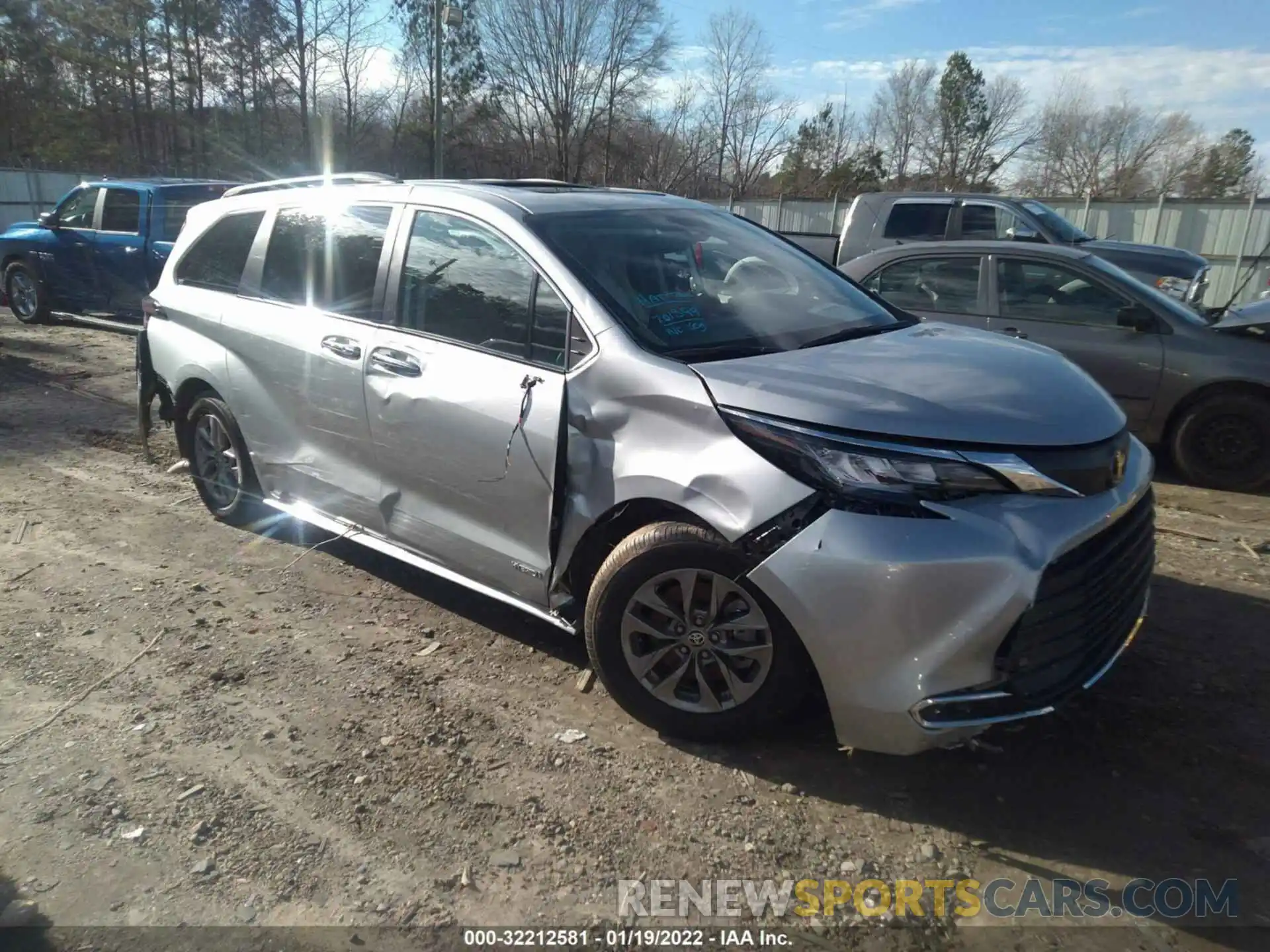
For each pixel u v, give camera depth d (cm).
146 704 359
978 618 265
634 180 4953
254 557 499
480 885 266
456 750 327
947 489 272
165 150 4456
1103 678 300
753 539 288
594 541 337
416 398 381
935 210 1176
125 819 294
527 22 4653
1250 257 1819
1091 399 316
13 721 349
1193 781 307
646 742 331
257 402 472
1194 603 436
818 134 5331
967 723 270
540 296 352
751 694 309
